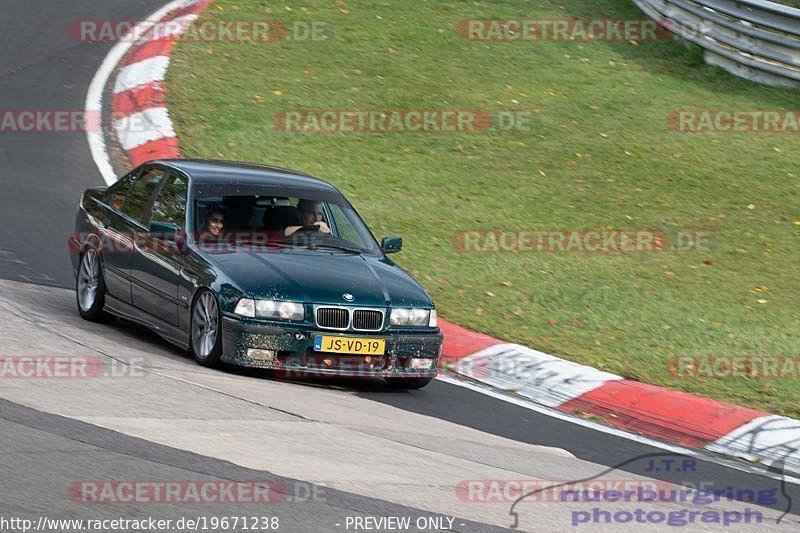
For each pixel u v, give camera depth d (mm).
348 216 36188
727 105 67812
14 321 32625
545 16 80250
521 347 38562
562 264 47906
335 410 28875
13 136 56156
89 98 61906
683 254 49969
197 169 35438
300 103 63812
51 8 76438
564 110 65750
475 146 60656
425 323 32625
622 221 53188
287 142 58844
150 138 57156
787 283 47562
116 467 21656
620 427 32906
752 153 61750
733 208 55375
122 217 35906
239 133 59000
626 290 45438
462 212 52906
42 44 69125
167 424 24797
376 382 34406
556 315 42406
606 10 82062
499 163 58875
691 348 40062
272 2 79188
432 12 79625
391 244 35844
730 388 36656
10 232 44875
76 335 32750
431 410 31422
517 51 73875
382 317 31812
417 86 67625
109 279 35594
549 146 61219
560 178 57625
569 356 38344
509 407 33250
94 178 52469
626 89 69125
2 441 22297
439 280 45000
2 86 62219
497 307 42656
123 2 79250
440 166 58031
